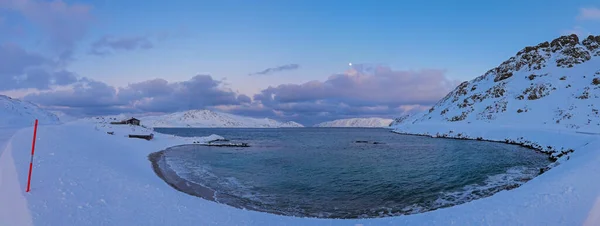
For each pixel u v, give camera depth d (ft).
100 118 269.03
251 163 122.42
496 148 184.75
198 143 217.36
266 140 297.12
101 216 37.55
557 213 38.06
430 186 78.69
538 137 196.95
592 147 87.66
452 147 196.54
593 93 287.89
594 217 35.55
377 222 43.88
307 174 96.94
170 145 193.57
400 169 107.14
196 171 99.71
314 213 56.24
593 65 363.56
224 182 82.58
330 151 177.06
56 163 60.29
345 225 42.86
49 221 33.50
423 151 173.17
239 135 434.71
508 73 427.33
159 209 43.73
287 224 42.88
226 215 44.98
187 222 39.58
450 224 38.91
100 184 51.52
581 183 48.88
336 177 91.50
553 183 51.39
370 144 234.58
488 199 49.55
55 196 41.32
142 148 150.61
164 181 77.56
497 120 313.94
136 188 53.52
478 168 107.24
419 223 41.09
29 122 168.14
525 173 95.20
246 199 65.36
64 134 110.83
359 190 74.64
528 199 44.86
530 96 334.24
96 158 80.79
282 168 109.29
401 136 353.72
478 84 467.93
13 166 50.57
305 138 339.98
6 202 36.06
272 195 69.36
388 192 72.59
